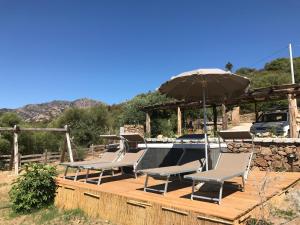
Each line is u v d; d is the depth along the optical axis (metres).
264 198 5.45
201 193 6.14
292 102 11.81
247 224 4.79
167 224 5.18
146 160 8.40
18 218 7.33
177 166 7.05
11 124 20.80
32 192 7.64
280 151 8.71
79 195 7.12
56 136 22.20
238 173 5.93
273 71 44.41
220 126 21.12
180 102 16.30
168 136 16.16
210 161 7.40
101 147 21.09
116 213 6.14
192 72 6.51
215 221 4.55
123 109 25.89
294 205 5.91
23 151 19.52
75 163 8.57
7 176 13.12
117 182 7.66
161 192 6.34
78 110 25.45
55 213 7.23
